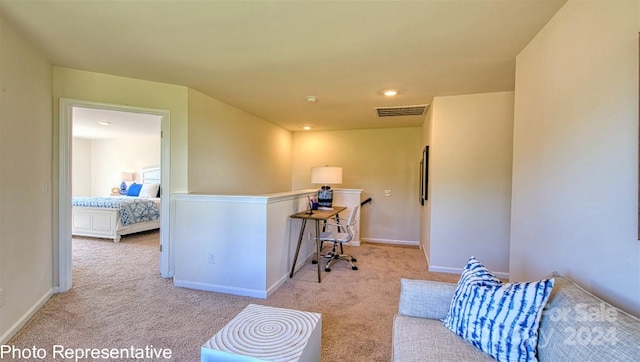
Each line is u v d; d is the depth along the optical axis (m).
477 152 3.60
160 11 1.86
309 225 4.27
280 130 5.82
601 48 1.35
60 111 2.82
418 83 3.16
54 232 2.84
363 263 4.13
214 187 3.83
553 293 1.24
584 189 1.46
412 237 5.74
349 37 2.17
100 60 2.66
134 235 5.83
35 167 2.47
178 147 3.33
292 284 3.25
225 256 3.01
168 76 3.04
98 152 8.09
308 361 1.36
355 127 5.80
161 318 2.41
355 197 5.27
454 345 1.33
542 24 1.90
